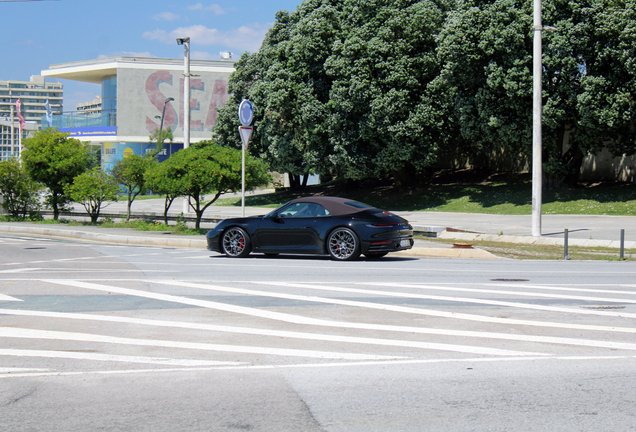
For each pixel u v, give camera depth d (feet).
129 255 48.80
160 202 164.86
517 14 99.14
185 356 17.38
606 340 19.12
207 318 22.75
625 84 92.53
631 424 12.20
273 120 135.64
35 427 12.13
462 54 102.53
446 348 18.19
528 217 88.58
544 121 98.07
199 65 222.48
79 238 70.49
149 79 219.20
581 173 122.83
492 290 29.32
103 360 16.98
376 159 122.62
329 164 134.41
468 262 43.14
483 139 111.75
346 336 19.80
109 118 220.84
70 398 13.85
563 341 19.01
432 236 69.05
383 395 13.97
